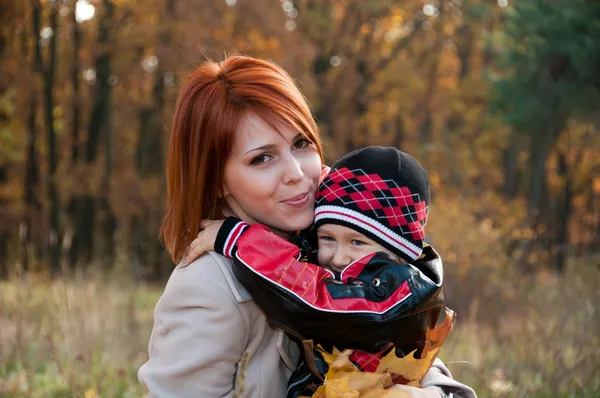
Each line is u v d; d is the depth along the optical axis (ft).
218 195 5.75
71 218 70.38
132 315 17.19
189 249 5.61
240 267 5.25
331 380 5.09
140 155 68.54
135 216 70.85
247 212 5.75
